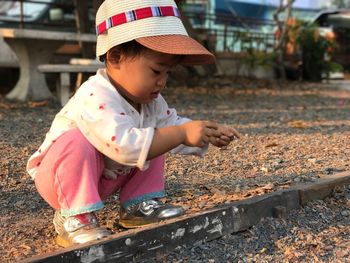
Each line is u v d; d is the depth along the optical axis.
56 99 6.91
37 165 2.04
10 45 6.80
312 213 2.45
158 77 1.87
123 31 1.84
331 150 3.95
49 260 1.68
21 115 5.58
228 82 10.20
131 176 2.15
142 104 2.02
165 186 2.92
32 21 9.01
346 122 5.70
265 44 12.73
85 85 1.94
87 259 1.75
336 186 2.76
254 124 5.40
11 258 1.96
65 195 1.91
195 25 12.20
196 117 5.83
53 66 6.15
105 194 2.12
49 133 2.00
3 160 3.55
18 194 2.83
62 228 2.01
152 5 1.86
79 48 9.20
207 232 2.06
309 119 5.92
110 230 2.23
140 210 2.15
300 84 11.09
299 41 12.27
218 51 11.45
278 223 2.29
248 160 3.60
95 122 1.81
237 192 2.72
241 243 2.09
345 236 2.24
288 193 2.45
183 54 1.78
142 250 1.88
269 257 1.99
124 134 1.77
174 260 1.90
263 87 10.09
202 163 3.50
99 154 1.92
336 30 13.16
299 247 2.10
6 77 8.42
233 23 12.92
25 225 2.35
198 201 2.58
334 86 10.93
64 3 9.66
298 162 3.50
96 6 7.34
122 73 1.88
